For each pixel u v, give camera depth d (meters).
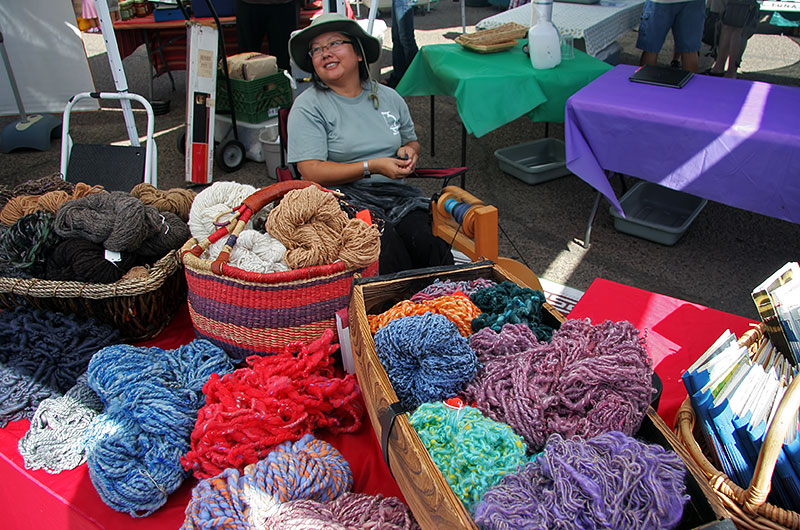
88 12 7.29
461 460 0.86
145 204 1.66
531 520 0.72
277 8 4.62
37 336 1.37
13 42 4.97
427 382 1.02
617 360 0.95
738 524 0.90
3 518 1.15
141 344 1.57
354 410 1.25
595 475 0.74
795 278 1.08
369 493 1.13
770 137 2.24
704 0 4.38
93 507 1.10
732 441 0.99
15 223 1.50
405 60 5.38
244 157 4.28
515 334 1.08
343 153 2.34
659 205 3.55
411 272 1.34
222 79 4.16
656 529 0.72
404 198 2.33
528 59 3.51
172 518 1.08
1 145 4.76
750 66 6.13
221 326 1.35
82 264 1.42
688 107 2.54
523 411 0.92
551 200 3.77
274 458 1.03
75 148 2.50
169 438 1.11
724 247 3.22
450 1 9.97
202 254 1.40
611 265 3.07
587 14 4.27
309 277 1.30
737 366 1.01
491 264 1.40
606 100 2.68
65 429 1.22
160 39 5.26
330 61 2.17
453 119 5.23
